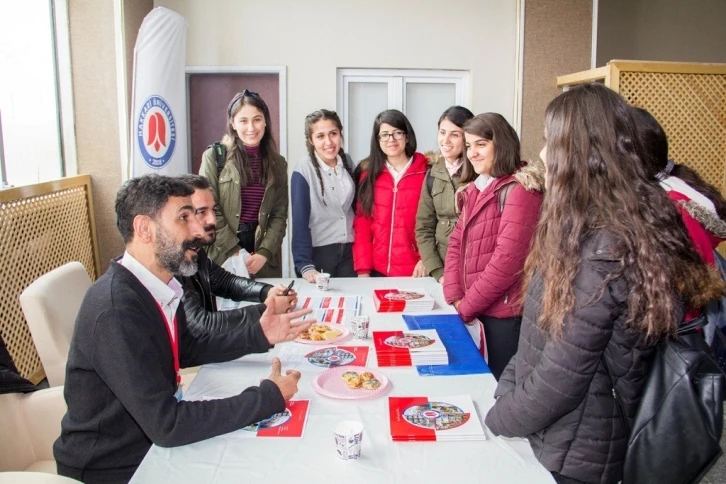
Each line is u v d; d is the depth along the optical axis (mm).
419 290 2752
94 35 4219
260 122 3207
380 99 4977
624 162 1243
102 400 1576
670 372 1241
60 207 3898
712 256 1802
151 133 4035
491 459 1359
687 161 4223
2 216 3248
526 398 1281
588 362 1217
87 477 1597
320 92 4855
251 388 1561
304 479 1288
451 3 4828
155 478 1307
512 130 2502
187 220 1675
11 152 3633
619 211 1207
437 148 5082
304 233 3324
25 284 3467
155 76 4020
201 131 4938
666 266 1186
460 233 2676
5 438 1811
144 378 1488
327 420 1552
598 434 1294
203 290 2393
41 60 4078
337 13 4785
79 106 4285
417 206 3273
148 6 4645
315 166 3322
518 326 2482
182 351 1890
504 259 2340
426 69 4918
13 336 3334
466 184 2852
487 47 4887
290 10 4758
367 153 5043
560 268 1230
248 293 2607
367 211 3342
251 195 3301
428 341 2012
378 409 1607
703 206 1838
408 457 1369
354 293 2799
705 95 4164
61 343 2043
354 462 1349
